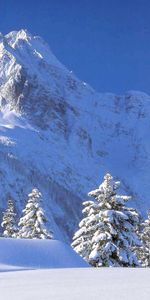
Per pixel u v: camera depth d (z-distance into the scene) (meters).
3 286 9.48
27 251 23.33
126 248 34.22
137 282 9.13
